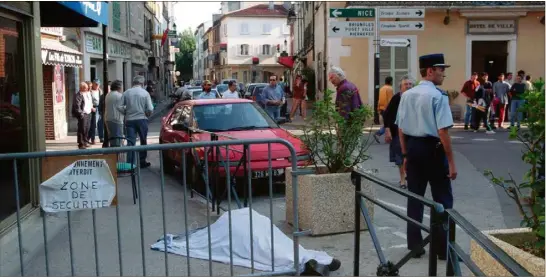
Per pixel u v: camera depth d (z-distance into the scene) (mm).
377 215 7703
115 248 6285
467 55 23719
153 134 20859
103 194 4812
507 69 24047
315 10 32750
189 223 7359
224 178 8508
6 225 6590
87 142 15750
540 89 4258
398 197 8961
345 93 7797
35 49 7609
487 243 2854
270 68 76875
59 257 5984
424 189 5816
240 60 76750
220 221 6312
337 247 6332
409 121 5777
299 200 6953
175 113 11648
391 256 5953
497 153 13922
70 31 19469
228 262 5695
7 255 6016
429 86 5711
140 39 35438
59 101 18375
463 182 10227
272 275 5242
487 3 23078
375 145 15805
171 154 10805
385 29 20484
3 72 6906
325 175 6734
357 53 23656
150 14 42094
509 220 7477
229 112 10508
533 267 3809
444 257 5516
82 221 7418
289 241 5914
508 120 21828
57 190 4727
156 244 6234
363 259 5918
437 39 23594
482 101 18828
